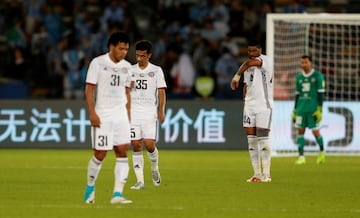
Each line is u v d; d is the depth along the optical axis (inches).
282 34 3144.7
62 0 4173.2
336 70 3243.1
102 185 1823.3
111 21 3909.9
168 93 3486.7
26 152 2987.2
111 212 1357.0
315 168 2412.6
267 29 2773.1
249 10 4067.4
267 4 4018.2
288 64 3129.9
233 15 4010.8
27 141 3171.8
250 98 1925.4
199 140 3159.5
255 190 1753.2
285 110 3034.0
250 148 1951.3
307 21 2817.4
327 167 2455.7
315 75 2571.4
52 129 3166.8
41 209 1392.7
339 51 3430.1
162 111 1774.1
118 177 1453.0
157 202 1510.8
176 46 3742.6
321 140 2613.2
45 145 3166.8
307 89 2581.2
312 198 1611.7
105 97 1422.2
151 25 4165.8
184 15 4092.0
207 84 3503.9
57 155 2842.0
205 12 4069.9
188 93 3499.0
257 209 1421.0
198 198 1589.6
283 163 2613.2
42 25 3796.8
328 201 1560.0
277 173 2219.5
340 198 1615.4
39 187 1781.5
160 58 3811.5
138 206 1439.5
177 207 1434.5
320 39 3142.2
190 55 3865.7
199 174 2156.7
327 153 3038.9
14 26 3814.0
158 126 3161.9
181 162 2578.7
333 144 3051.2
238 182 1935.3
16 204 1466.5
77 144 3161.9
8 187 1779.0
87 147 3161.9
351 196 1653.5
